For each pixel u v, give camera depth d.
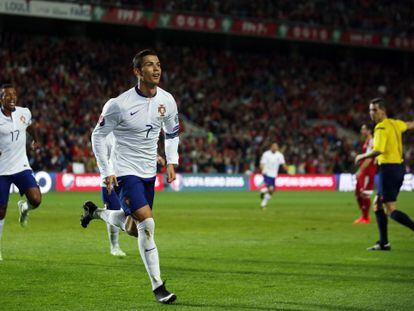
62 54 130.00
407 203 82.81
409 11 162.25
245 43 164.62
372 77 161.00
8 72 119.94
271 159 70.06
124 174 22.58
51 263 29.73
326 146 131.38
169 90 135.38
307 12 151.75
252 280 25.94
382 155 35.00
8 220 52.03
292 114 140.75
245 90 143.62
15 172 30.97
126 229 24.03
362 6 158.75
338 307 20.97
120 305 21.05
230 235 43.47
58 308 20.52
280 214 63.22
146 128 22.50
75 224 49.41
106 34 150.50
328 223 53.84
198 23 138.50
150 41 154.62
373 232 46.56
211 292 23.42
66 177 101.06
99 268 28.45
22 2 121.31
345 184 120.62
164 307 20.83
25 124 31.11
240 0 145.88
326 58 172.38
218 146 122.62
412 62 171.25
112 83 130.38
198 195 96.81
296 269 28.86
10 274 26.67
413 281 25.97
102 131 22.42
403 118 150.88
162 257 32.53
